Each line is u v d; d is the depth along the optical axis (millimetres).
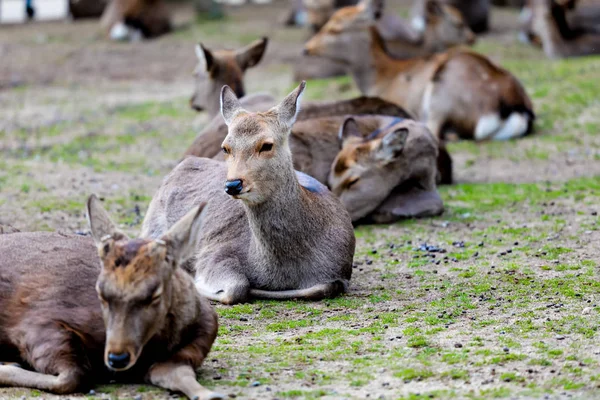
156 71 28547
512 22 35406
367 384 7426
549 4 27453
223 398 6801
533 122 20172
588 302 9672
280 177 9789
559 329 8828
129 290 6672
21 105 23891
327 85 24422
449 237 12859
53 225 13258
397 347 8438
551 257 11531
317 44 21094
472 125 19594
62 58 30266
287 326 9203
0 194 15016
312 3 30719
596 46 27453
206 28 35531
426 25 27344
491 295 10102
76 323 7230
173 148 19219
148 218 11438
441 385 7402
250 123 9680
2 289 7383
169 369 7113
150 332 6812
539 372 7668
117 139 20016
